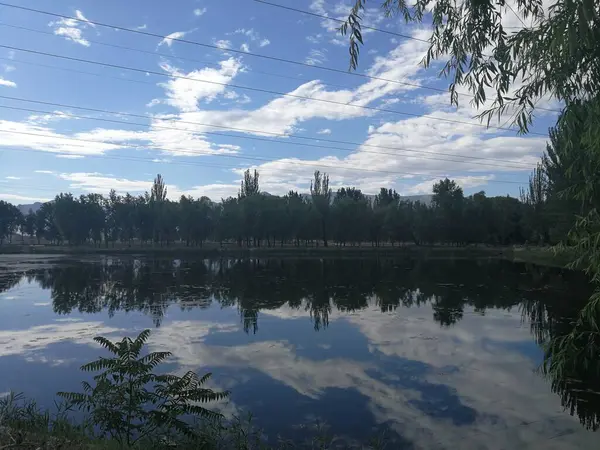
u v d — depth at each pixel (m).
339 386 11.45
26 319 20.64
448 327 18.73
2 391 10.94
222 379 11.98
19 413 7.92
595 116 3.71
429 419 9.52
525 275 39.72
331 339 16.55
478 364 13.48
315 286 32.94
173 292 29.77
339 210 87.88
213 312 22.41
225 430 8.11
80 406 7.54
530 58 3.94
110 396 6.80
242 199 89.88
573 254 4.33
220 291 30.28
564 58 3.65
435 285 33.12
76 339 16.66
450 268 48.56
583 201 4.25
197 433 7.23
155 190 107.25
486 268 48.09
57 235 103.88
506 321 20.05
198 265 53.34
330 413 9.73
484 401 10.54
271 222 83.31
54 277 39.19
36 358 14.02
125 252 79.31
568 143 3.95
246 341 16.28
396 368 13.12
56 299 26.73
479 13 4.08
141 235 91.25
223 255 73.56
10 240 118.50
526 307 23.67
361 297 27.56
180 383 6.97
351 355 14.41
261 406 10.11
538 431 9.02
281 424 9.16
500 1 4.04
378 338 16.84
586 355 4.20
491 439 8.62
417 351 14.98
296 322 19.83
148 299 26.77
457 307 23.81
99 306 24.30
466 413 9.81
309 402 10.34
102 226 90.38
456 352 14.79
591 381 11.66
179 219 86.88
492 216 89.19
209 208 92.25
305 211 86.19
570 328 18.45
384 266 51.81
